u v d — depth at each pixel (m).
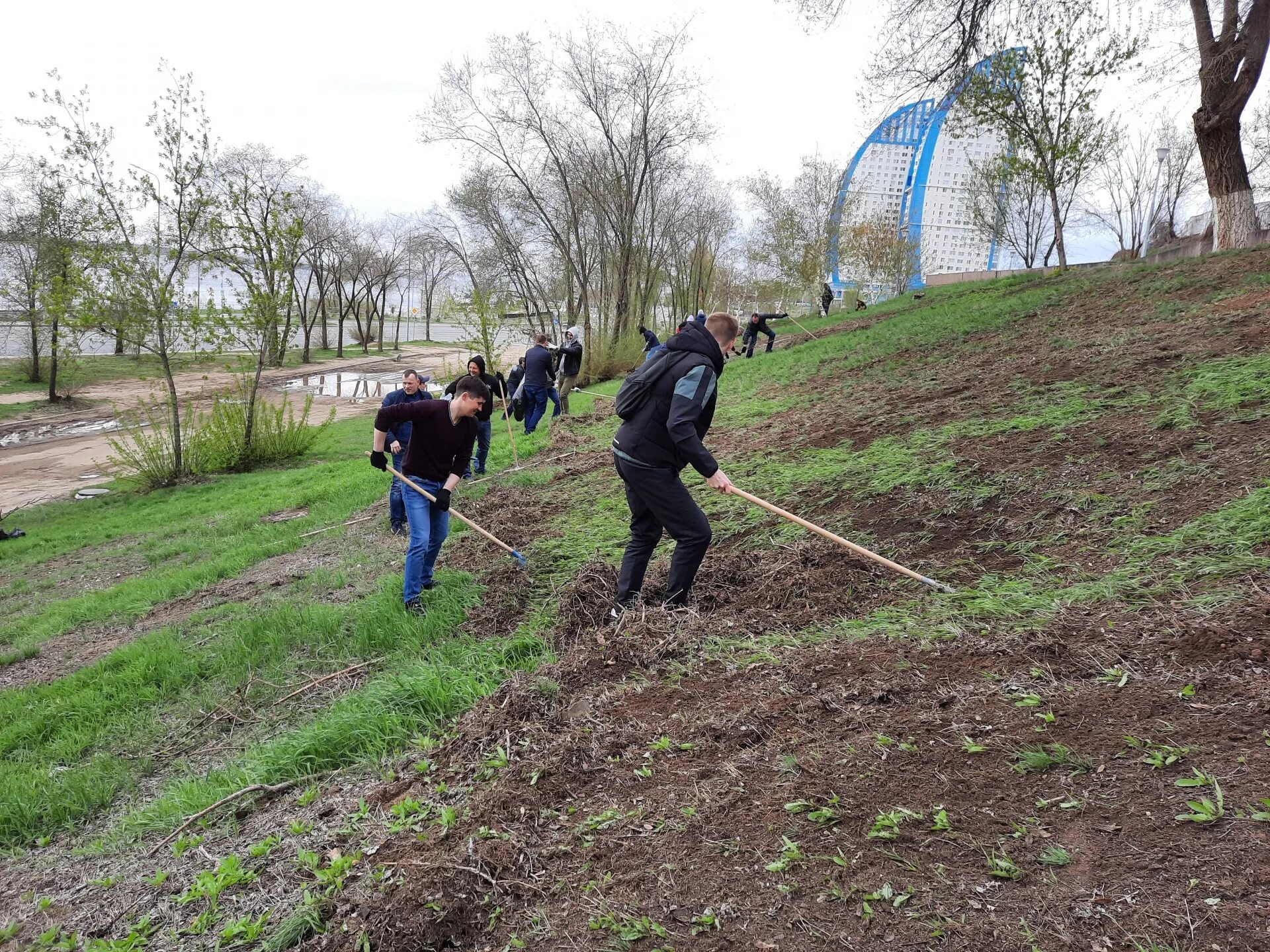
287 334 18.98
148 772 4.75
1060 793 2.33
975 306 16.70
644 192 29.06
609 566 5.29
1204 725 2.45
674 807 2.71
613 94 26.06
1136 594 3.47
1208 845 2.01
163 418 26.73
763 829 2.49
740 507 6.39
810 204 44.78
